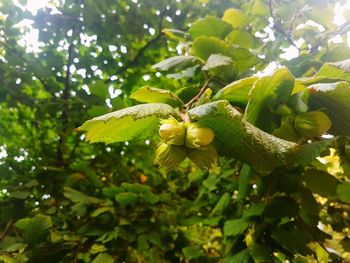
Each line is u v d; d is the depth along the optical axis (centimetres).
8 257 35
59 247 41
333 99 20
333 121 21
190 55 40
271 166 17
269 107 21
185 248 52
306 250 32
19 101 57
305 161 22
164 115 18
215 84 34
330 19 40
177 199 62
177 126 18
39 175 51
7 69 55
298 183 32
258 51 40
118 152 63
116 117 17
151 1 59
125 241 47
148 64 67
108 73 65
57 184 52
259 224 35
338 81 20
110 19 58
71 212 49
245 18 44
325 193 32
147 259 58
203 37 36
